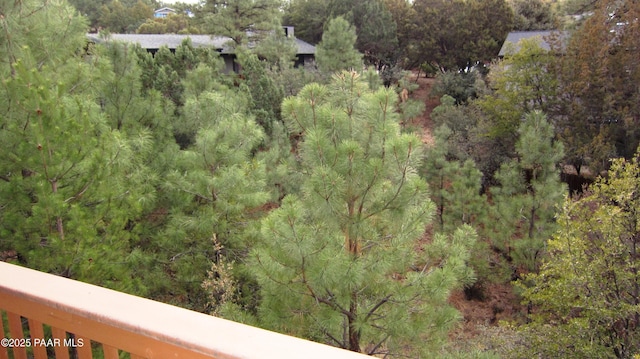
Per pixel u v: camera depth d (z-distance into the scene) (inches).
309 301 202.8
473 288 406.9
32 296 53.8
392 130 191.0
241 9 941.2
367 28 1168.2
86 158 202.2
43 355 57.6
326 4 1371.8
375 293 218.7
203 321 45.7
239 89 562.6
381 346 225.0
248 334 43.0
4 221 183.3
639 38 508.4
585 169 629.3
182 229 274.8
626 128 505.4
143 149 277.0
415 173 196.7
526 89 581.6
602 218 251.1
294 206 185.6
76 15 269.6
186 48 559.8
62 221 196.2
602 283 249.8
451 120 671.8
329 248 193.9
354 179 190.4
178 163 309.9
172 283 291.7
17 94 188.2
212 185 273.6
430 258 230.8
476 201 425.4
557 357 254.5
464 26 1132.5
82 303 50.6
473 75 1035.9
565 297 259.9
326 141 187.3
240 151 295.6
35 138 182.1
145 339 46.5
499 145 617.0
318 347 40.6
